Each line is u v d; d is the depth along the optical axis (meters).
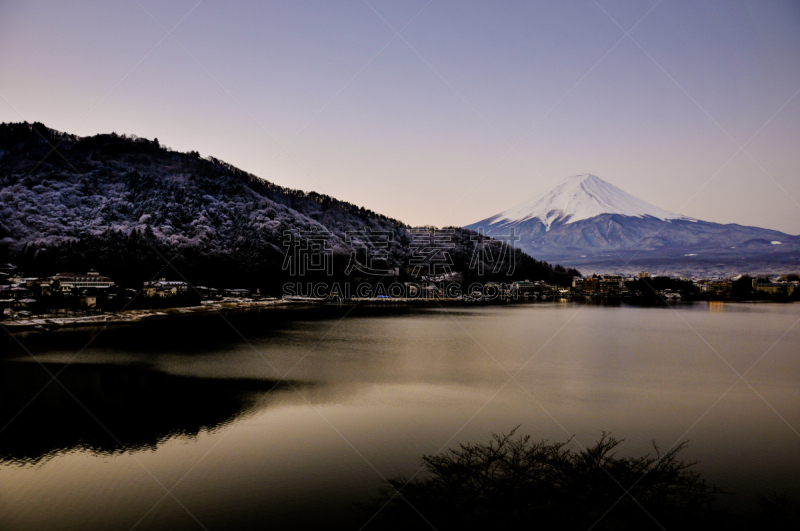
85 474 30.12
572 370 62.47
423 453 33.16
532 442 35.34
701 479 29.59
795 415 42.78
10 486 28.61
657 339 97.06
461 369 61.84
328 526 24.59
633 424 39.94
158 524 25.02
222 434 36.44
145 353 68.81
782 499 27.06
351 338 92.81
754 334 107.38
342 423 39.00
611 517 24.86
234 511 26.09
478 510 25.59
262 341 85.38
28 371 55.97
